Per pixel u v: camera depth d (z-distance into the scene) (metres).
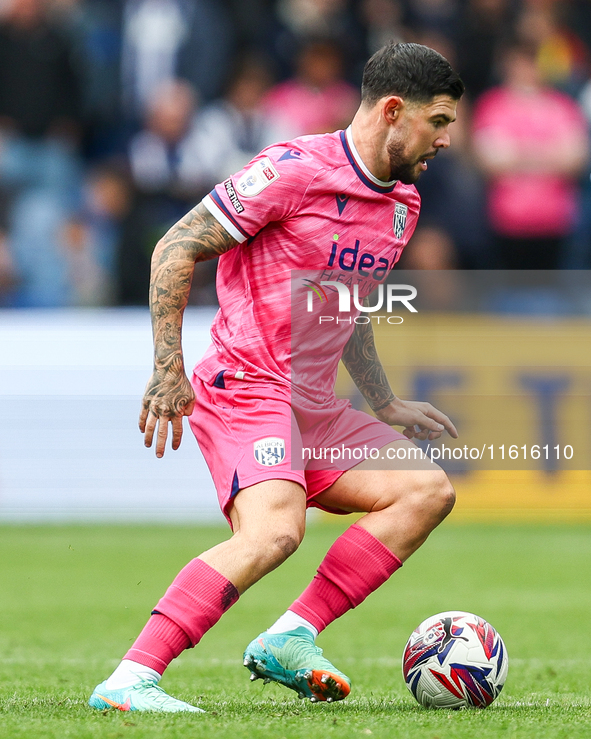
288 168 12.41
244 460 12.34
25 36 44.25
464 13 47.34
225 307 13.12
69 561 30.08
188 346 37.03
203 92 45.88
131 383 36.75
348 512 13.54
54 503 36.84
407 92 12.30
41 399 36.78
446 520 37.53
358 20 46.81
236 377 12.76
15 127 44.38
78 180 44.78
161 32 45.50
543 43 46.41
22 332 36.94
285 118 43.72
